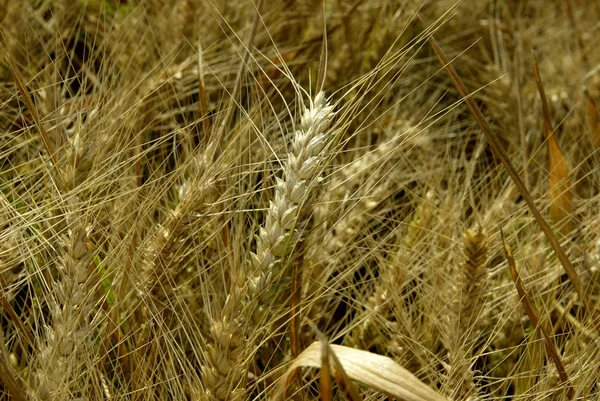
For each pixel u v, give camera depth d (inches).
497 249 35.2
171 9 40.8
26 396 29.4
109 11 42.9
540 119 42.6
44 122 33.6
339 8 45.3
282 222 28.6
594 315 33.6
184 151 36.2
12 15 38.2
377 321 34.2
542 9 54.5
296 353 31.0
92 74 37.1
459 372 31.8
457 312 32.8
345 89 41.9
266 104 38.2
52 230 30.1
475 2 50.4
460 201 36.7
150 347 31.9
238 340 29.0
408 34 45.8
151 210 32.2
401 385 27.7
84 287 29.7
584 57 47.4
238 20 43.5
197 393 29.9
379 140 39.7
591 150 40.1
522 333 34.2
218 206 32.5
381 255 36.2
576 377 31.3
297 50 41.8
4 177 34.9
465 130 44.8
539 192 37.9
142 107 35.7
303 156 28.5
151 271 31.0
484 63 50.0
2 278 31.6
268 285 28.8
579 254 36.0
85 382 30.1
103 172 32.3
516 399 32.2
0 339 28.9
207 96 35.8
